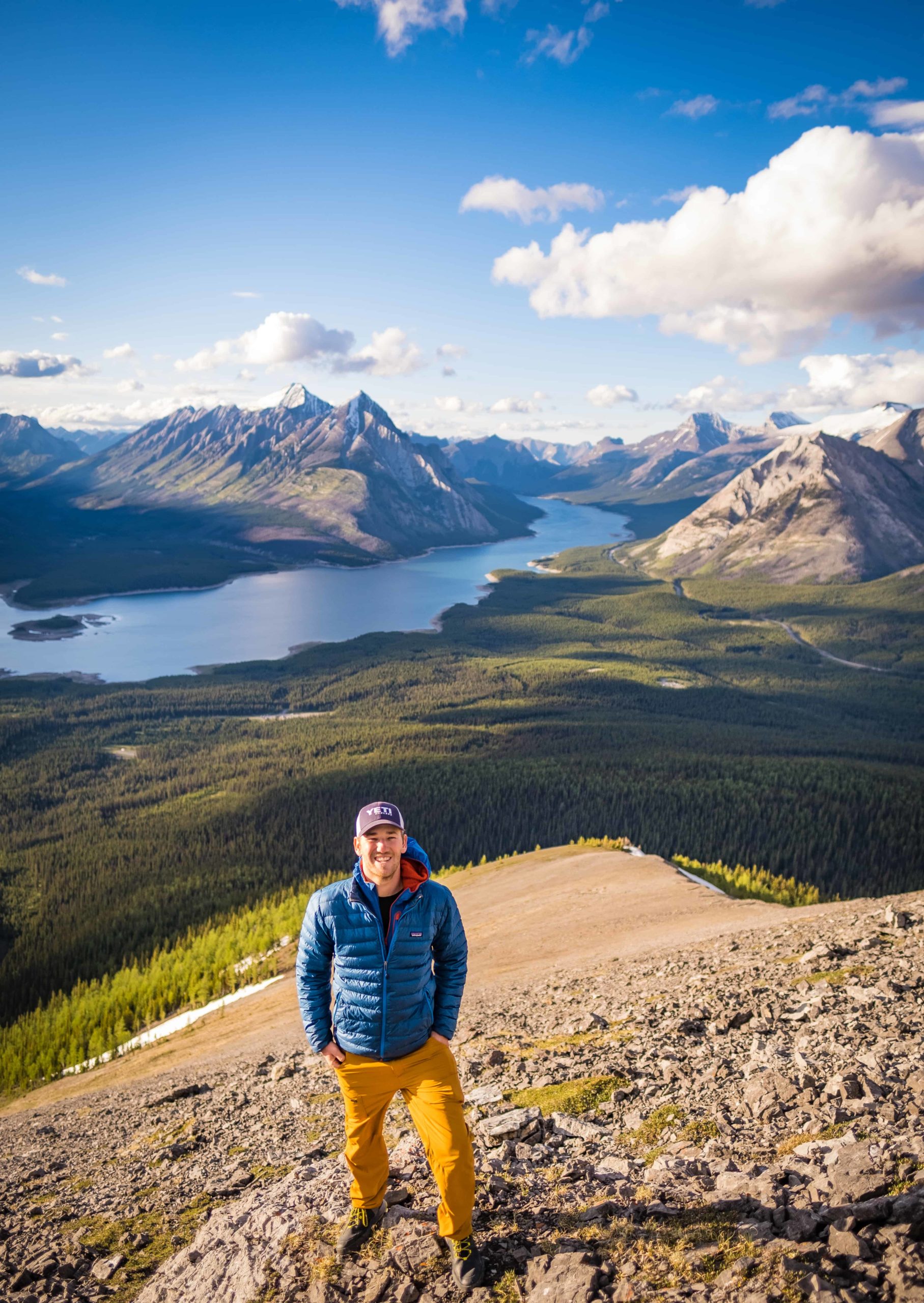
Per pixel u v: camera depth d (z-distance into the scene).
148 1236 4.53
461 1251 3.46
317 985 3.70
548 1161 4.43
